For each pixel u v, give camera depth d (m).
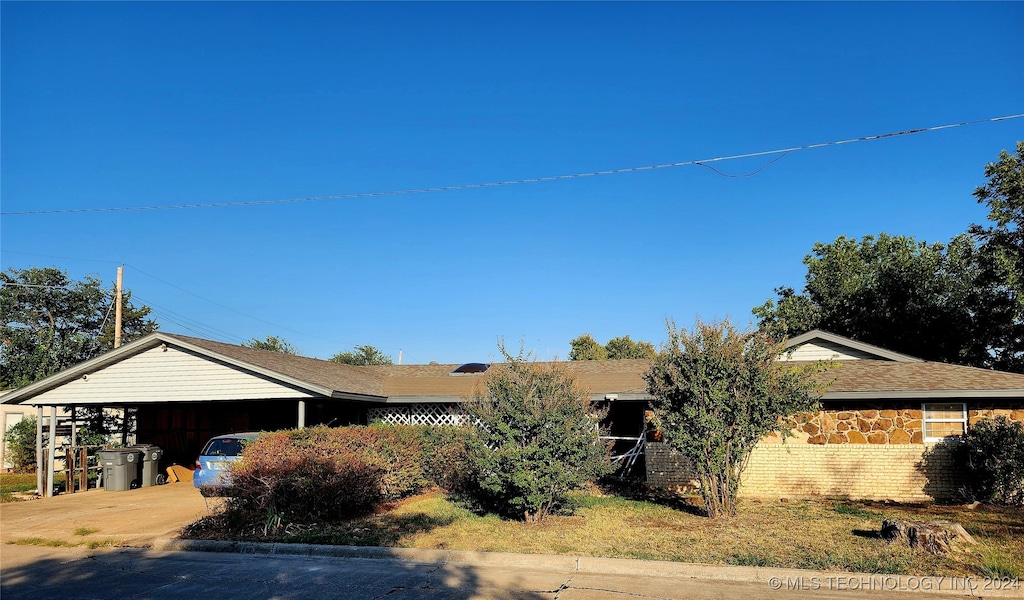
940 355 30.20
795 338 19.42
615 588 8.04
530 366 12.00
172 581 8.83
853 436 15.58
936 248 30.59
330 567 9.45
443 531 11.23
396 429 15.35
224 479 12.58
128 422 23.53
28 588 8.63
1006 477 13.65
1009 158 22.16
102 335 41.69
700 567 8.60
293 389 17.12
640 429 22.17
